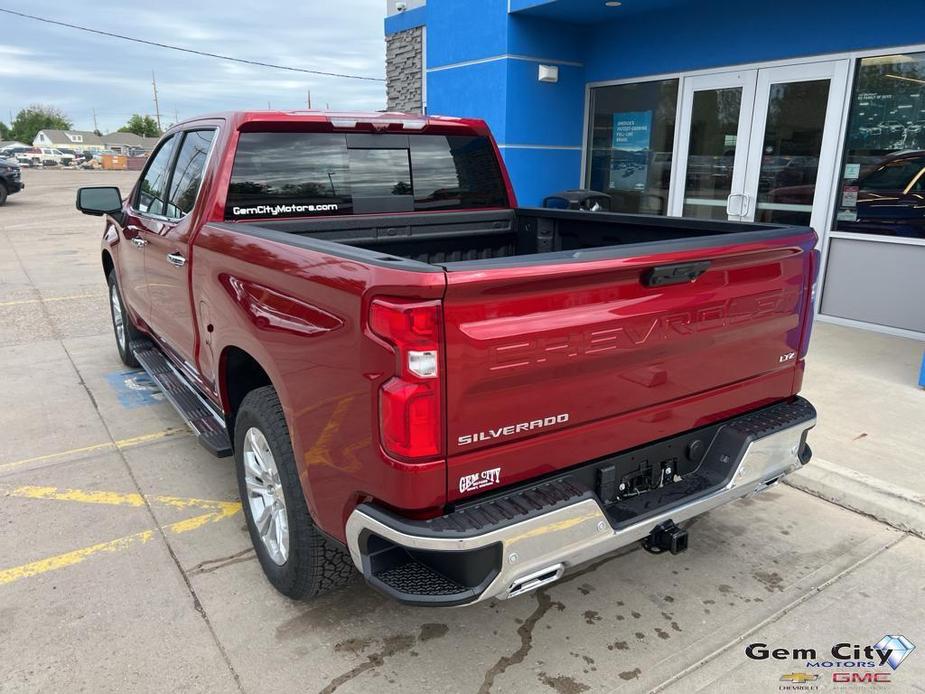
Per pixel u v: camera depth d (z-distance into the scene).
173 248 3.79
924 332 6.54
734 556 3.44
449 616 2.98
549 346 2.19
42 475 4.23
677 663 2.71
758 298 2.79
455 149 4.21
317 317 2.33
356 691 2.54
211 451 3.43
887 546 3.52
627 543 2.50
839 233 6.95
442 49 9.71
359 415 2.17
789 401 3.17
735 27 7.50
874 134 6.60
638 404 2.52
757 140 7.53
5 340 7.21
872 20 6.38
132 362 6.10
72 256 12.88
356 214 3.87
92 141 122.94
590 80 9.28
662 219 3.68
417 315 1.96
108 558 3.38
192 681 2.58
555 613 3.01
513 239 4.57
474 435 2.14
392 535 2.13
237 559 3.38
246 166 3.47
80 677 2.60
